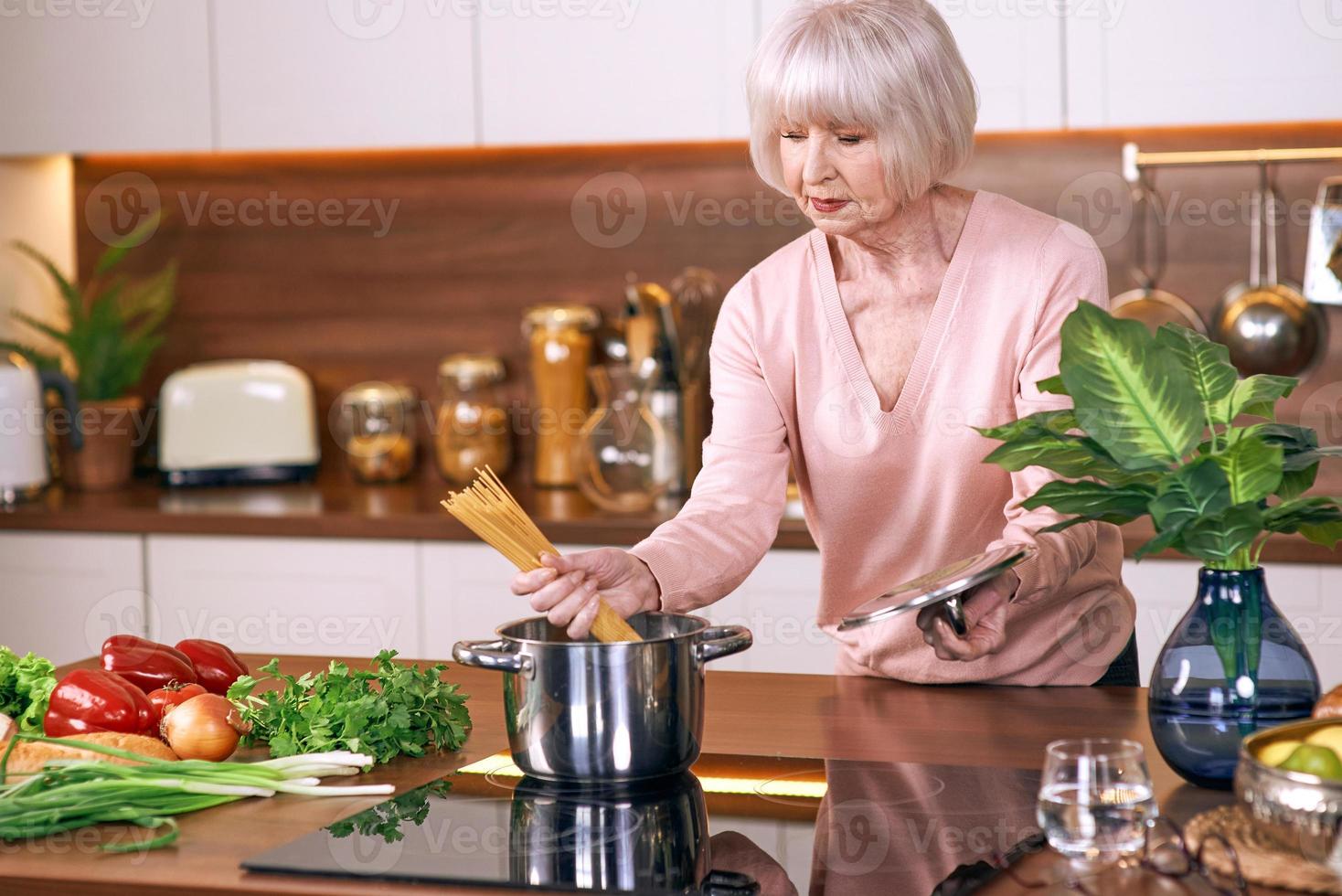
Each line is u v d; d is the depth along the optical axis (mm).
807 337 1814
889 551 1858
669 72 2932
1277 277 3027
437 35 3027
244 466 3352
